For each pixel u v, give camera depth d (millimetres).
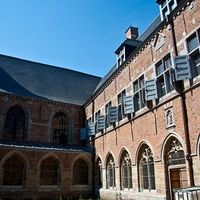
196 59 10672
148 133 13273
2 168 16984
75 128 23859
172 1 13055
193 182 9797
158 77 12867
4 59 25516
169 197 11289
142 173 13789
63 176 19000
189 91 10578
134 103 15109
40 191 17828
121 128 16484
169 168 11531
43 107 22906
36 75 25984
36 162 18234
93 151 20969
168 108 11812
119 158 16312
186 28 11227
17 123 21562
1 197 16547
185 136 10383
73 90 26859
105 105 19625
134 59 15742
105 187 18094
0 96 21156
